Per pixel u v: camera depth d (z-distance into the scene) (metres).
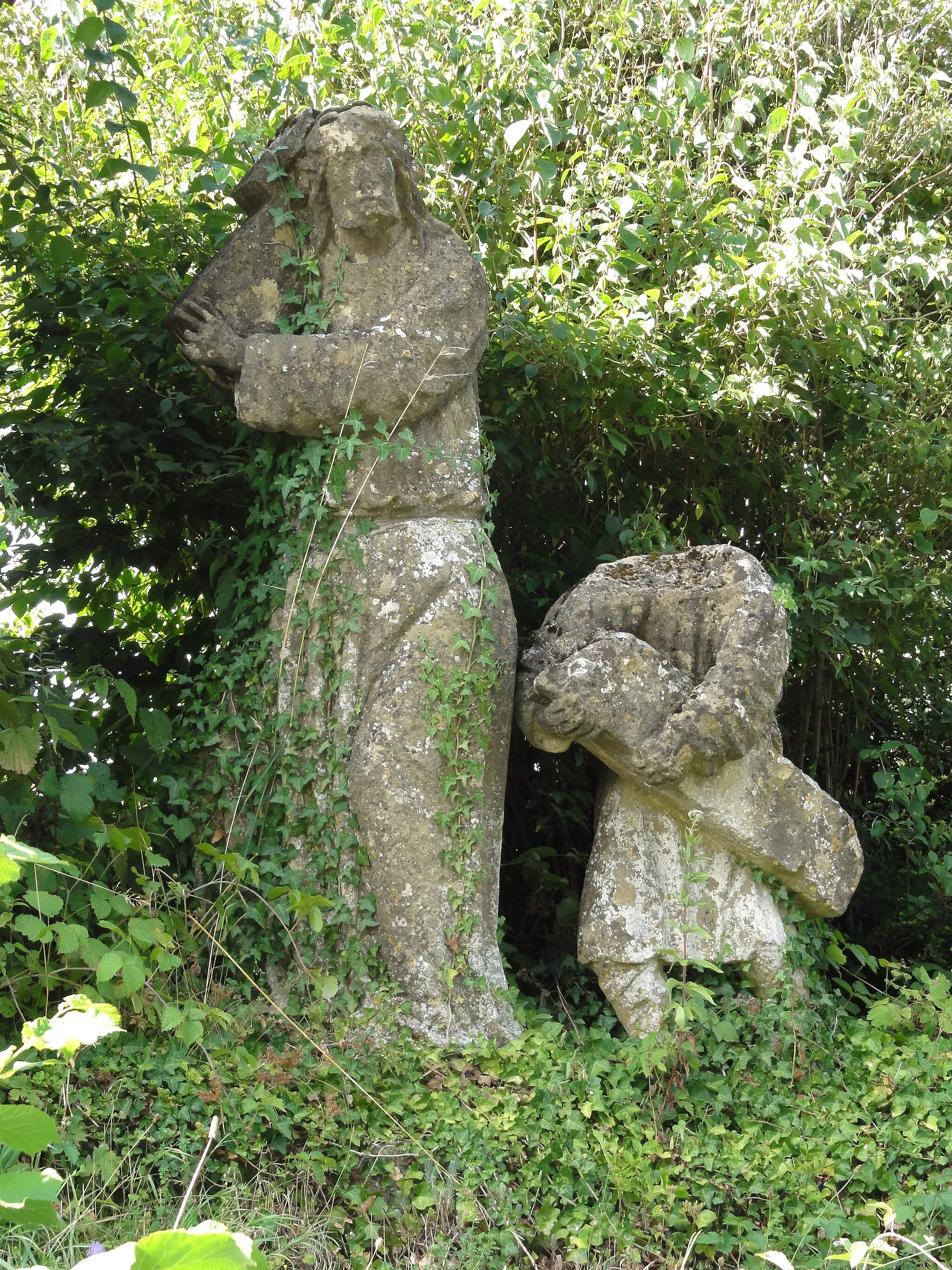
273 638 4.41
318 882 4.23
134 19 6.23
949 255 6.34
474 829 4.30
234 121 5.93
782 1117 4.13
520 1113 3.86
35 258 5.39
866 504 6.23
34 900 3.61
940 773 6.54
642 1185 3.80
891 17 6.96
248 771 4.39
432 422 4.52
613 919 4.38
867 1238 3.77
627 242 5.62
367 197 4.44
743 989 4.50
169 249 5.45
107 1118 3.47
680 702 4.29
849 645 6.11
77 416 5.36
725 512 6.30
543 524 5.98
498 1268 3.53
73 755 4.59
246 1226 3.25
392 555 4.37
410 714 4.26
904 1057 4.36
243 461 5.30
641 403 5.84
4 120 5.43
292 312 4.63
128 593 5.90
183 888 4.11
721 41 6.64
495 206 5.83
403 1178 3.66
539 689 4.30
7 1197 1.78
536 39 5.82
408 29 5.85
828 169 5.90
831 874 4.50
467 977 4.19
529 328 5.58
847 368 6.17
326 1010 4.02
